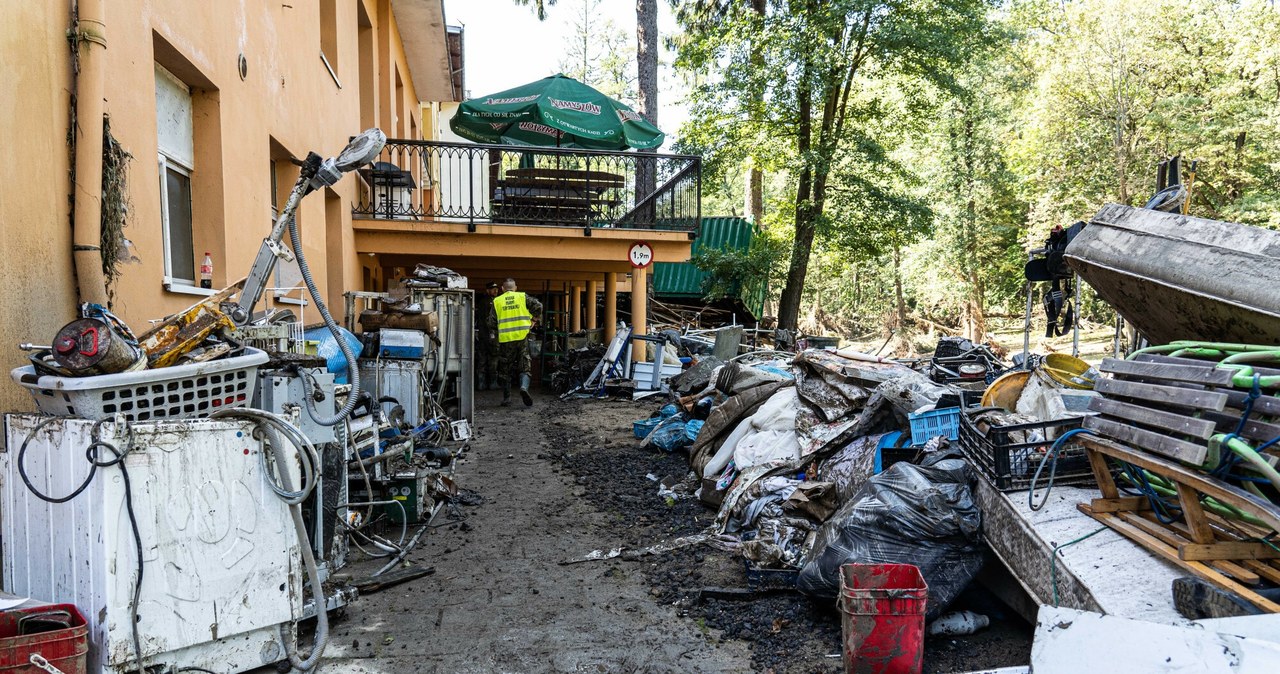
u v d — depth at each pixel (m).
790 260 19.78
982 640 3.65
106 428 2.79
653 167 12.64
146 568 2.90
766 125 19.19
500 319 11.76
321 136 9.57
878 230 19.50
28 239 3.66
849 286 41.81
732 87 18.75
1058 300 5.61
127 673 2.87
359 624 3.94
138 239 4.72
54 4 3.90
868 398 5.52
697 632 3.85
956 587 3.63
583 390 13.44
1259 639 2.09
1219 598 2.48
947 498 3.72
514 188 12.46
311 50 9.09
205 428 3.04
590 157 13.06
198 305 3.40
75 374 2.86
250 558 3.18
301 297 8.09
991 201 31.78
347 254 10.84
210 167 6.03
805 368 6.05
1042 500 3.53
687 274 23.31
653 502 6.27
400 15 15.30
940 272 32.66
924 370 7.66
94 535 2.81
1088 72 25.55
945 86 17.94
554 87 12.91
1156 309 4.05
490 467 7.68
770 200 22.16
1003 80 30.42
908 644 3.08
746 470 5.54
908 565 3.36
